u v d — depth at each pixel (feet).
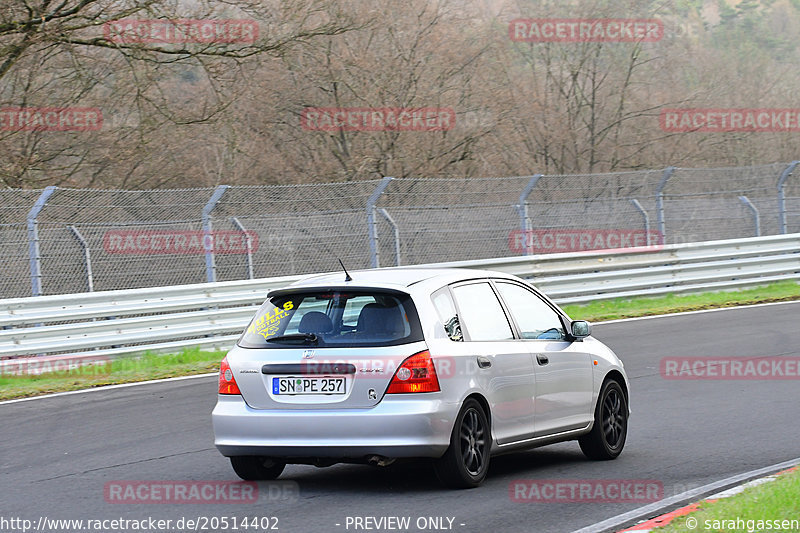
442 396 52.90
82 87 195.52
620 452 66.64
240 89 207.10
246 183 227.20
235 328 126.82
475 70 245.04
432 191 151.02
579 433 63.36
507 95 247.29
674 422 76.84
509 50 259.19
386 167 227.61
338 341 54.13
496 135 247.29
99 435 77.56
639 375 100.27
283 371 54.29
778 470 57.36
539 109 262.88
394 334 53.67
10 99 194.29
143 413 86.84
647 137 277.85
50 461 68.28
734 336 123.85
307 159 234.58
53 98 196.75
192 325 122.93
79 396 97.71
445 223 144.97
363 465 64.44
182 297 121.90
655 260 162.50
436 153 232.94
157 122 191.52
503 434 57.16
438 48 237.66
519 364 58.75
